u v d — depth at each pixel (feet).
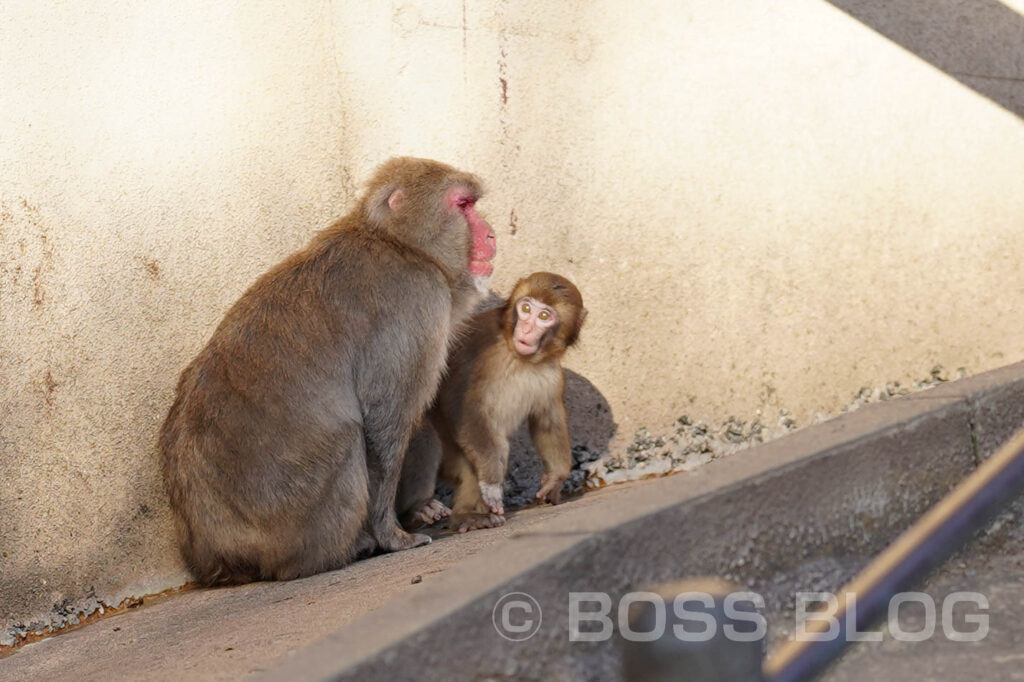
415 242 18.98
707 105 22.18
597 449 22.38
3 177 18.29
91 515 19.11
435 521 21.63
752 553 11.05
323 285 18.75
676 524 10.52
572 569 9.77
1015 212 23.47
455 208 19.10
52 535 18.85
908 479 12.34
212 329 19.77
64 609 18.95
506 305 20.54
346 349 18.57
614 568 10.09
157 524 19.54
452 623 8.96
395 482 19.12
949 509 7.04
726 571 10.87
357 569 17.79
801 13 22.38
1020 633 10.41
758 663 7.50
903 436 12.26
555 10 21.43
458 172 19.33
